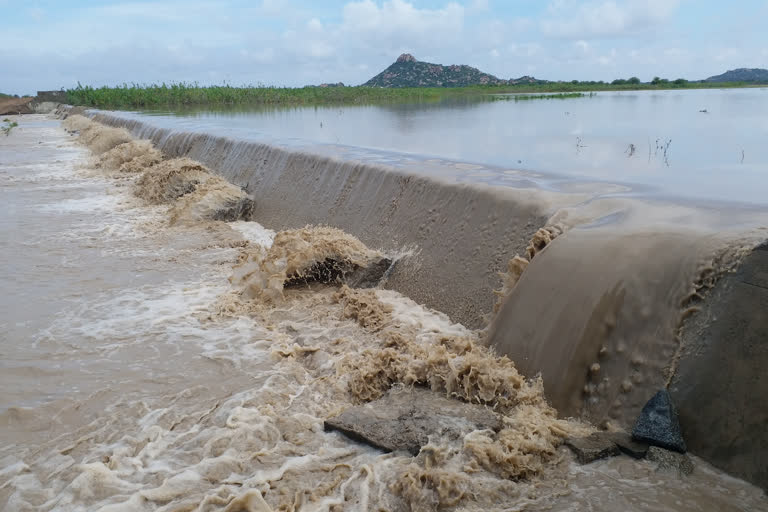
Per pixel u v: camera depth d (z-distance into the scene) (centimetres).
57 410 577
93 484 464
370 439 499
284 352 688
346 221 1108
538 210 736
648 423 448
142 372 651
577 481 428
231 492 449
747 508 383
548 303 588
